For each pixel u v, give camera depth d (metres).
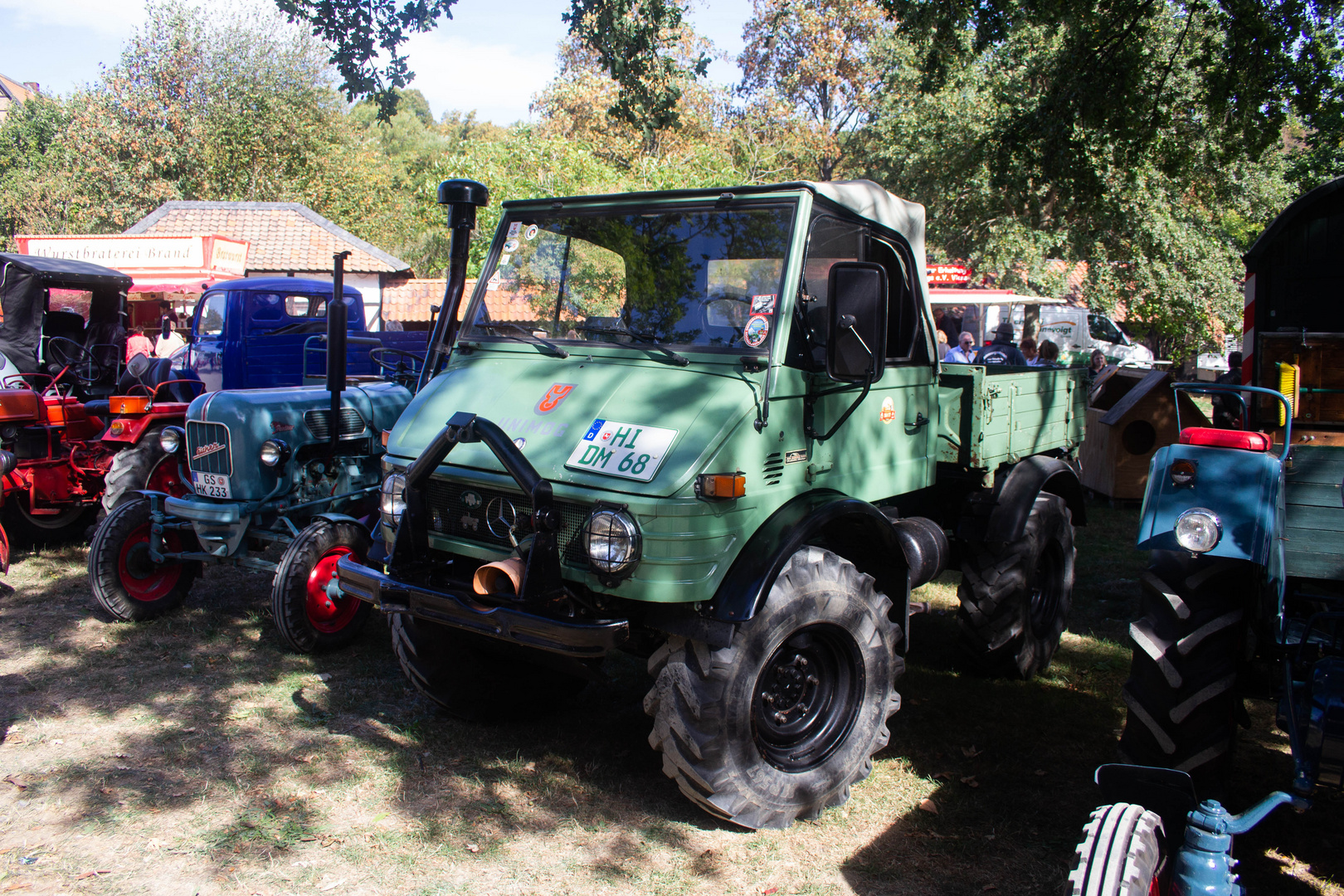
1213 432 2.97
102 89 30.92
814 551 3.40
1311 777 2.32
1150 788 2.28
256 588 6.27
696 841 3.24
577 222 3.98
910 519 4.39
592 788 3.61
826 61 33.19
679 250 3.69
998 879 3.03
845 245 3.74
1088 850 2.08
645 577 3.04
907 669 5.02
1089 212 11.48
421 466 3.39
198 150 30.62
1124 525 8.49
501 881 2.99
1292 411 3.19
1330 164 15.89
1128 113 10.59
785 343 3.36
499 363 3.92
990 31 10.10
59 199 31.38
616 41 9.05
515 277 4.11
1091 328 21.67
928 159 22.73
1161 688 2.88
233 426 5.26
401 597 3.38
